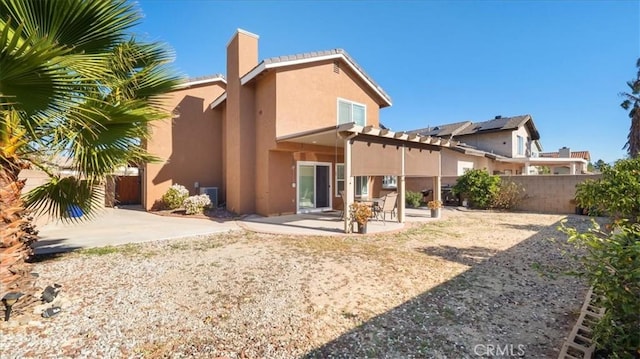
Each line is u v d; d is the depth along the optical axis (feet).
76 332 10.23
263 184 39.63
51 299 12.26
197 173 50.44
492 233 29.25
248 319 11.44
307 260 19.56
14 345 9.33
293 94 37.73
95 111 11.28
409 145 35.50
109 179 14.84
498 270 17.60
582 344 9.36
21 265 11.52
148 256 20.31
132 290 14.17
